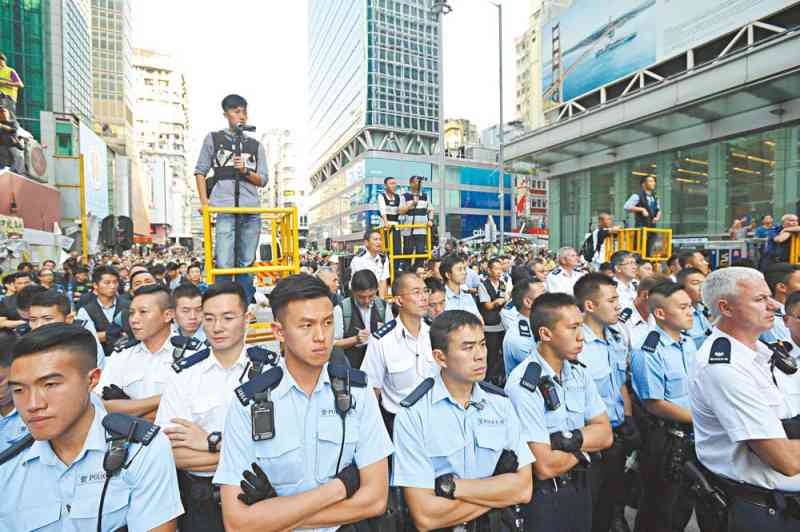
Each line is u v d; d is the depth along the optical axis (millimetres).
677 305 3324
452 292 6172
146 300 3332
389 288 6988
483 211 59594
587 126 18141
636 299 4301
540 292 4441
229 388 2803
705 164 16672
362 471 2031
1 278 9125
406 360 3822
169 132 108625
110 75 64188
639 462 3439
